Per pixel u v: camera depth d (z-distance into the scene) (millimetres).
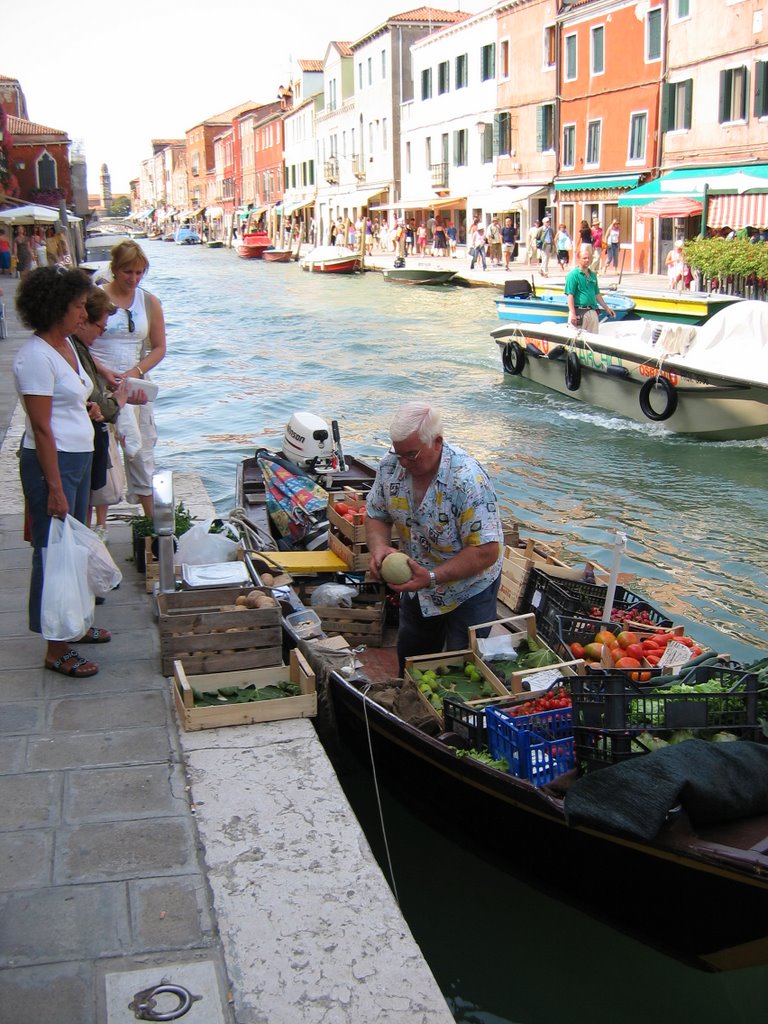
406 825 5121
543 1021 3971
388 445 13930
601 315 16781
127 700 4738
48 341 4672
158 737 4430
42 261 31438
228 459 13195
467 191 46344
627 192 33031
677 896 3803
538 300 19453
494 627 5605
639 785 3709
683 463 12797
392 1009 2984
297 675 4855
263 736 4473
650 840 3688
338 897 3439
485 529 4727
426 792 4828
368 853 3672
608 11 33562
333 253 50719
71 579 4785
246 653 4992
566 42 36344
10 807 3877
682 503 10992
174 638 4934
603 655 5258
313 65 79125
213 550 6254
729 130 28797
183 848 3676
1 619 5629
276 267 60344
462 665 5180
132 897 3410
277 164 86875
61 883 3463
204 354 23547
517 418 15594
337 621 6270
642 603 6020
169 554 5453
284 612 5957
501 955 4270
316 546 7191
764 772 3875
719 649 7258
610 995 4129
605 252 33656
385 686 5203
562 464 12789
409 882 4719
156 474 5586
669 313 20156
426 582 4754
